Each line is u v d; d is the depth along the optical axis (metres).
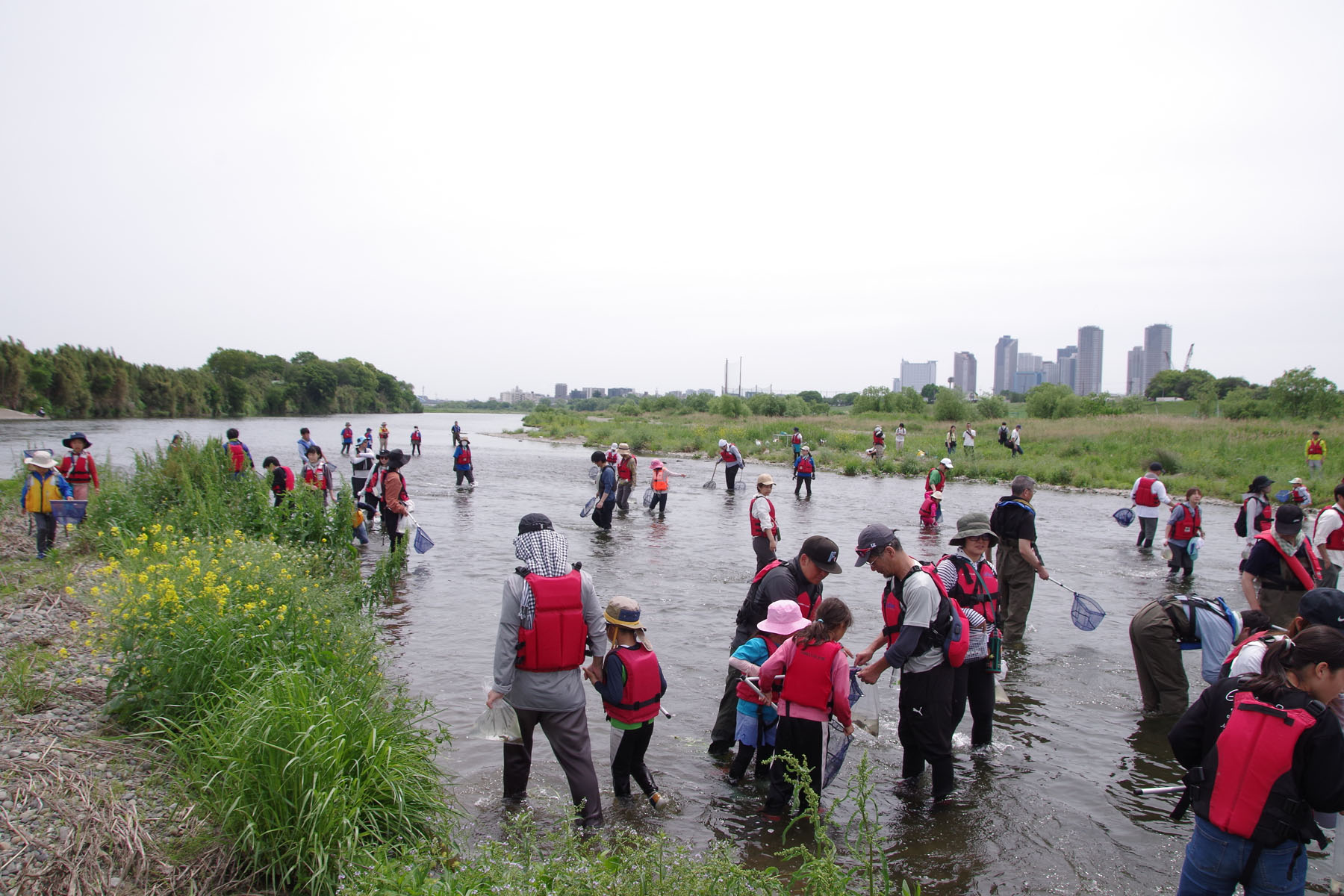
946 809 4.90
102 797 3.82
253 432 58.72
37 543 9.59
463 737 5.70
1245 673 4.28
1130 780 5.33
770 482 8.21
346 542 10.69
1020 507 8.13
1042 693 6.98
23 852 3.34
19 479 16.31
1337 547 7.76
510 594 4.47
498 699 4.49
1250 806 3.07
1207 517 20.02
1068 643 8.52
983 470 29.03
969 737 6.07
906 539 15.19
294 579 6.68
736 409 70.00
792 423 51.97
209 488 10.73
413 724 5.36
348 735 4.14
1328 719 3.01
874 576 11.63
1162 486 14.29
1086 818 4.80
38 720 4.59
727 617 9.14
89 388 77.88
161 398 88.38
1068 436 39.66
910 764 5.21
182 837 3.69
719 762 5.56
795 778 4.68
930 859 4.31
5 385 67.31
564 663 4.48
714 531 15.63
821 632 4.69
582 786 4.51
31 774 3.92
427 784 4.30
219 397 98.69
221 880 3.50
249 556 6.73
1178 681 6.38
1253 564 7.05
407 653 7.50
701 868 3.30
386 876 3.27
